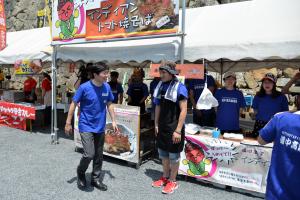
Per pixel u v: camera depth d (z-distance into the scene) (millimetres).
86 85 3979
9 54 8594
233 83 4977
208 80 5883
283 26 4945
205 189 4363
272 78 4656
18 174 4801
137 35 5223
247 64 8453
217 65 8883
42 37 9266
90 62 6402
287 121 1909
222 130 4926
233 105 4910
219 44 5176
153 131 5844
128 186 4414
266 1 5879
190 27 6039
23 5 20594
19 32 11086
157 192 4223
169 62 3996
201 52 5320
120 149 5344
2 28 9258
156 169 5184
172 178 4242
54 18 6531
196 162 4520
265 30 5039
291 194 1824
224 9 6301
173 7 4785
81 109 4039
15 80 17438
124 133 5273
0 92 10672
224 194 4199
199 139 4477
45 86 8891
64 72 14578
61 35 6430
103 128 4152
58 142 6953
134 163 5262
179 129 3902
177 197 4070
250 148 4086
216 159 4355
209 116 5602
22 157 5730
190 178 4766
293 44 4543
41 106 8477
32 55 7797
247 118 6844
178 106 3990
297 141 1816
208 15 6301
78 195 4051
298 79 5141
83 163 4082
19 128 8398
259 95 4863
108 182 4551
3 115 8820
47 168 5109
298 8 5246
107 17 5594
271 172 1980
